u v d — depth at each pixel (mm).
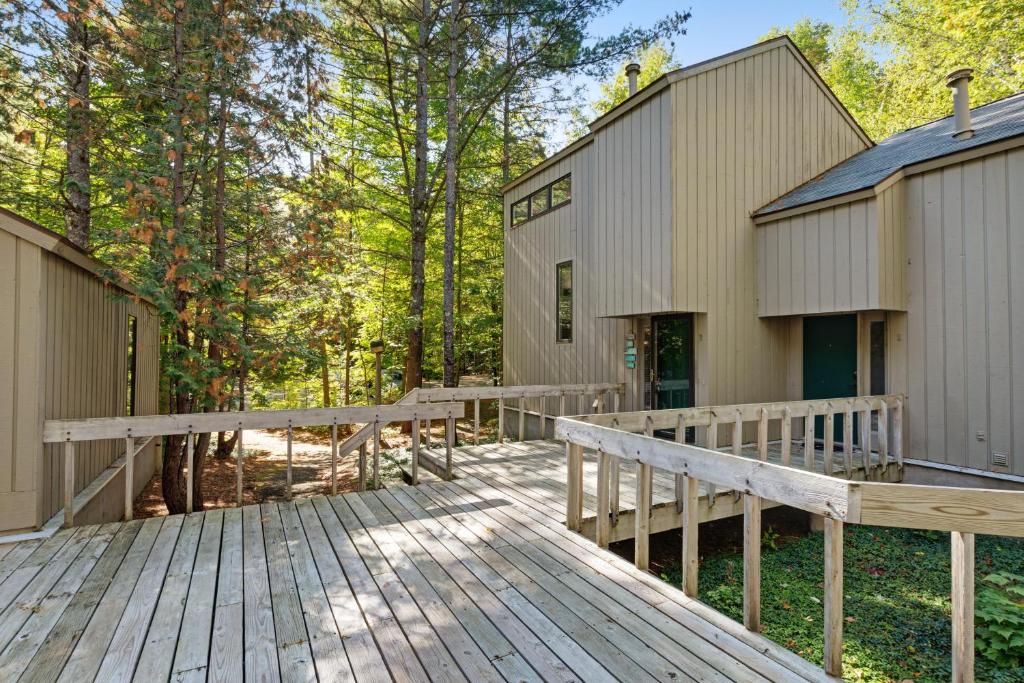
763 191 7082
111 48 5770
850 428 5250
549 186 9805
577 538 3662
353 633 2426
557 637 2393
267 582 2971
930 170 5680
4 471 3725
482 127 13805
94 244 7137
